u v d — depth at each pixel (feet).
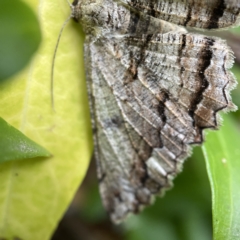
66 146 0.21
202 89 0.21
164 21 0.21
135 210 0.23
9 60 0.16
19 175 0.21
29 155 0.19
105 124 0.22
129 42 0.21
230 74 0.21
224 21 0.21
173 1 0.21
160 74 0.21
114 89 0.22
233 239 0.20
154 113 0.22
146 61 0.21
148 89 0.22
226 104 0.21
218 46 0.21
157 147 0.22
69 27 0.21
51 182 0.21
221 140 0.22
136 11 0.21
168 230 0.27
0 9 0.16
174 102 0.22
